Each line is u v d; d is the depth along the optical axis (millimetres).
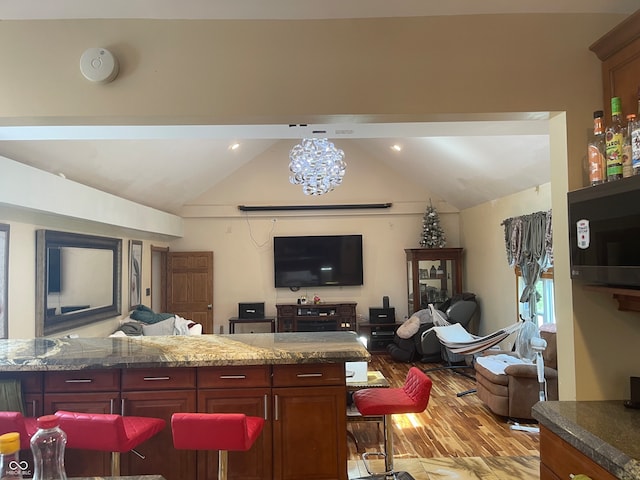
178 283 7551
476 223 7086
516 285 5770
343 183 7859
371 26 1767
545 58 1768
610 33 1635
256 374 2363
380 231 7871
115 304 5469
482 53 1766
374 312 7434
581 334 1729
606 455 1275
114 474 2016
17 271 3613
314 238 7672
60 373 2314
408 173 7516
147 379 2336
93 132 2857
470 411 4426
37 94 1714
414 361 6727
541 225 4961
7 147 3311
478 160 5375
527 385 3963
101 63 1691
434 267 7457
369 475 2840
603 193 1509
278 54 1754
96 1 1662
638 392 1634
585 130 1759
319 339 2770
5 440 953
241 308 7410
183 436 1893
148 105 1727
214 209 7719
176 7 1698
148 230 5996
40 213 3816
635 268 1360
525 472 3049
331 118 1801
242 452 2363
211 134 3074
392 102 1752
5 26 1722
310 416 2373
